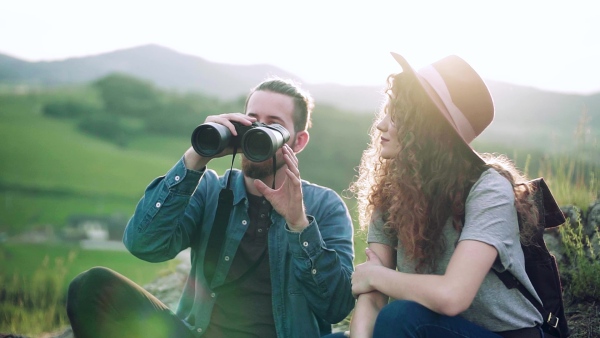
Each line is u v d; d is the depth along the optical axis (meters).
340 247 3.27
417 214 2.69
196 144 3.02
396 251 2.95
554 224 2.75
